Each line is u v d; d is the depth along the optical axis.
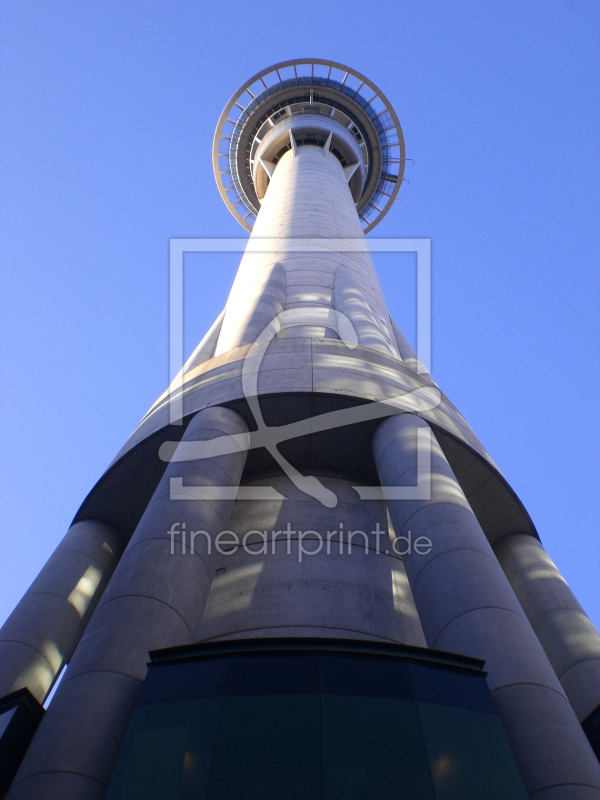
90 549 16.72
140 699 8.38
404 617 13.04
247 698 8.17
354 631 12.18
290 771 7.32
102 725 8.45
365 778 7.27
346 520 14.80
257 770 7.33
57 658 14.28
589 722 12.37
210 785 7.20
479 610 9.90
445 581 10.57
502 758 7.72
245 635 12.04
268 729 7.78
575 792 7.60
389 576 13.80
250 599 12.74
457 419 17.95
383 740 7.71
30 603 14.86
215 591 13.21
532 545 17.55
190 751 7.60
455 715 8.16
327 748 7.57
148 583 10.41
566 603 15.60
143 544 11.29
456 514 11.98
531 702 8.59
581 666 14.02
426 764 7.50
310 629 12.02
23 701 9.99
